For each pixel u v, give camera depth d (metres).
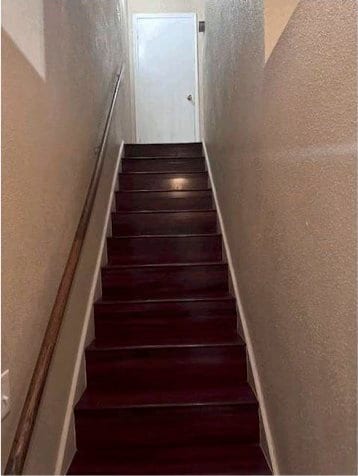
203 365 2.23
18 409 1.29
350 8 0.92
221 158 3.13
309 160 1.20
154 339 2.41
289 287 1.43
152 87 5.36
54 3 1.86
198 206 3.55
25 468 1.37
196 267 2.80
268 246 1.72
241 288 2.39
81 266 2.30
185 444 1.93
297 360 1.37
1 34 1.25
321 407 1.16
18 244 1.34
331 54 1.03
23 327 1.36
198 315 2.50
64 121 1.99
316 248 1.17
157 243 3.09
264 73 1.71
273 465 1.71
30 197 1.47
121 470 1.76
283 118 1.45
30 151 1.48
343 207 0.99
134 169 4.07
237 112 2.38
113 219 3.30
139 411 1.93
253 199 2.00
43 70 1.66
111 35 3.67
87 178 2.51
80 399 2.04
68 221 2.02
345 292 0.99
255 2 1.85
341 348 1.02
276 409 1.67
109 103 3.33
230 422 1.94
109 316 2.48
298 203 1.31
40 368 1.37
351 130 0.93
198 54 5.36
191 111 5.36
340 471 1.05
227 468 1.76
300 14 1.25
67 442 1.80
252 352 2.11
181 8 5.36
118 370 2.21
